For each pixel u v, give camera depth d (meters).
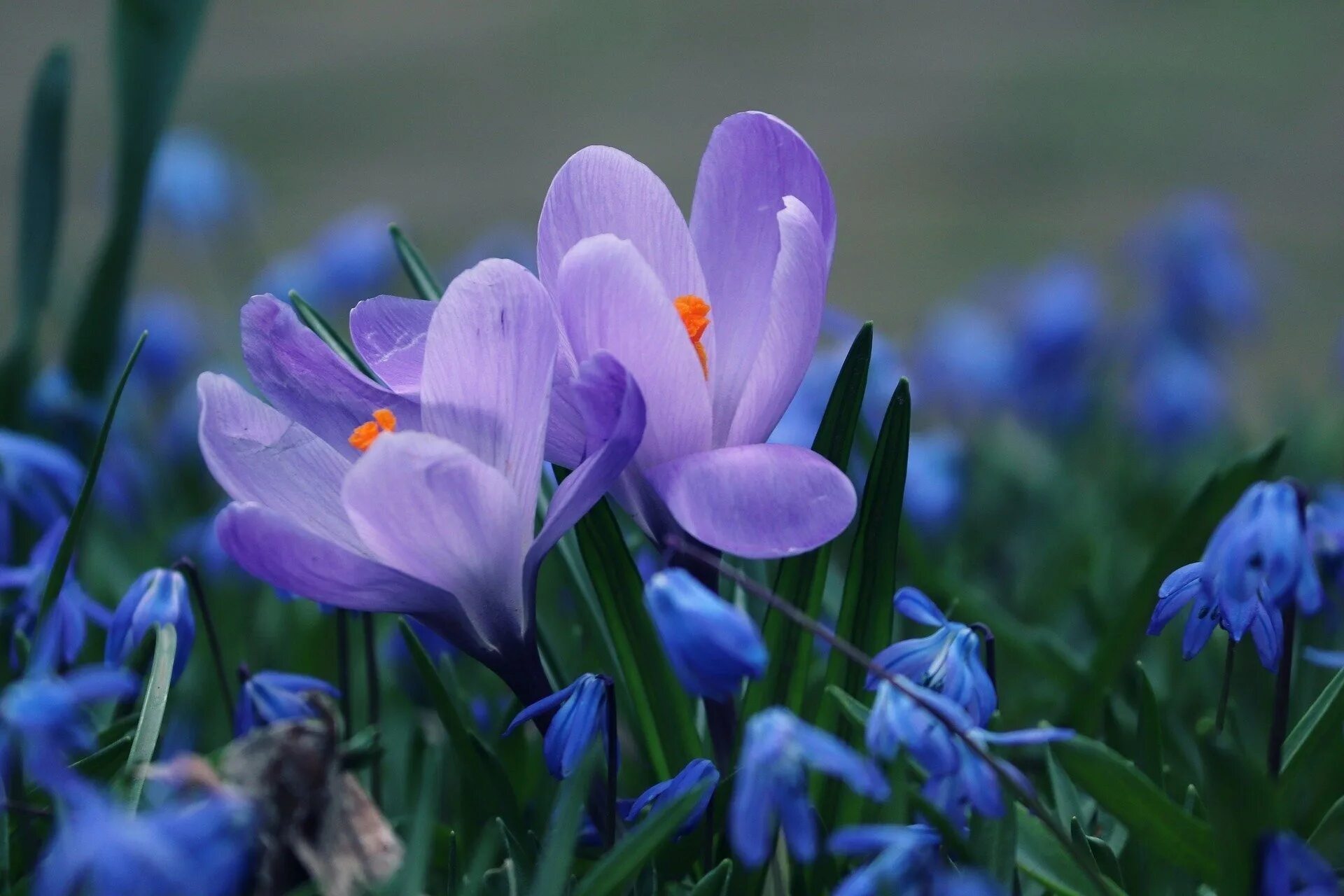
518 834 0.58
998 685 0.69
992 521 0.93
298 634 0.71
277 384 0.57
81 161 3.02
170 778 0.51
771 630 0.59
